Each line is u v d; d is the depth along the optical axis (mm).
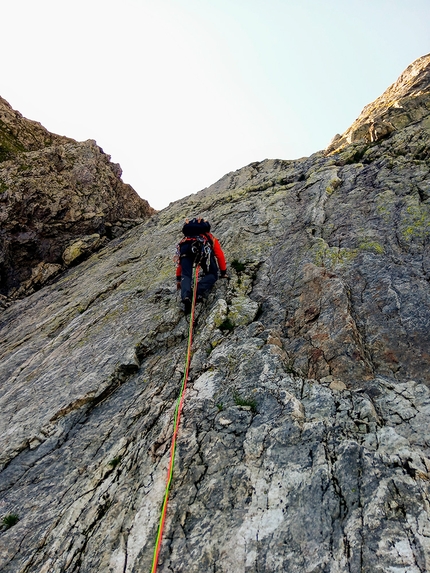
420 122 12062
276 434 4926
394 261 7562
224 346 6652
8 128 21109
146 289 9492
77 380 7227
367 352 6012
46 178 16500
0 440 6457
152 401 6156
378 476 4211
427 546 3584
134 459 5250
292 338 6590
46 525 4906
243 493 4418
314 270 7707
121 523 4477
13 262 15141
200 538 4117
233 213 11805
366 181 10445
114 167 20375
